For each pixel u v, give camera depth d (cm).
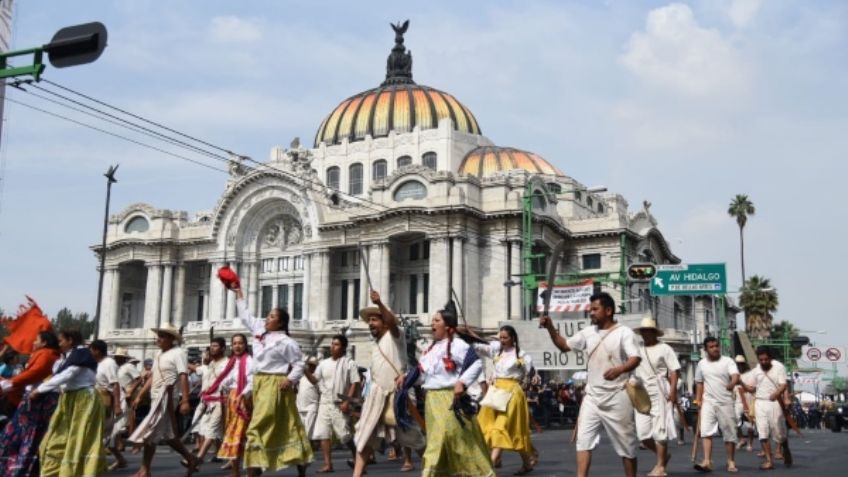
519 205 7294
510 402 1675
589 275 5031
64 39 1672
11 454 1295
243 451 1526
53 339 1327
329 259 8044
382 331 1475
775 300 10019
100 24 1670
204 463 2091
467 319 7119
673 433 1672
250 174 8431
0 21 3262
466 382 1119
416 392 2166
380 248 7588
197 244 8825
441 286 7112
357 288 8112
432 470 1104
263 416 1334
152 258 8881
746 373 2200
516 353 1703
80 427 1289
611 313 1170
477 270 7375
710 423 1803
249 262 8675
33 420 1308
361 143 9306
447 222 7200
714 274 4634
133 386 2189
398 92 9769
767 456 1894
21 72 1719
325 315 7875
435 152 8912
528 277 5750
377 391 1424
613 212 8088
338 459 2178
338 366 1833
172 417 1619
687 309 10344
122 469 1928
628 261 8188
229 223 8638
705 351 1847
